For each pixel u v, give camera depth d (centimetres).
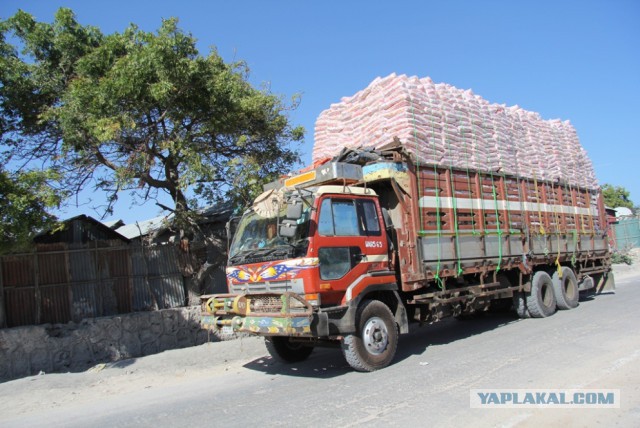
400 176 790
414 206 795
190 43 1193
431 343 916
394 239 791
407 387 598
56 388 790
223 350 1027
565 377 582
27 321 1098
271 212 715
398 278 781
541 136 1173
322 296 660
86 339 1126
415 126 819
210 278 1460
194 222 1424
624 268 2502
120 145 1295
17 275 1097
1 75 1217
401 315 762
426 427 451
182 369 889
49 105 1312
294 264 653
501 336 909
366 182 784
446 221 859
